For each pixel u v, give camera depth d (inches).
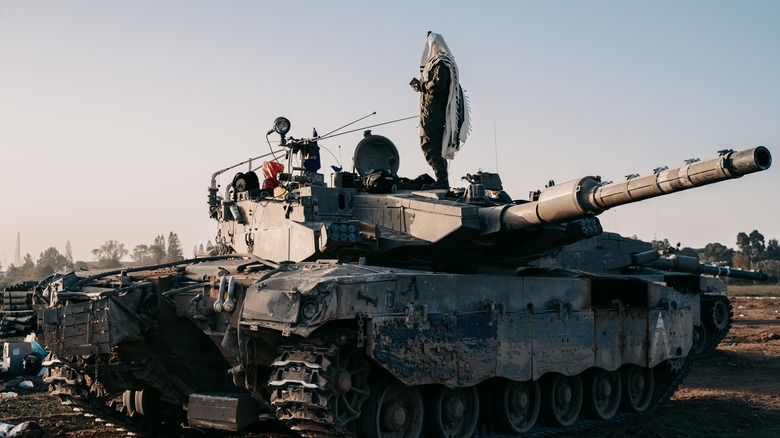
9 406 745.0
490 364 569.3
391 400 532.1
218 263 614.5
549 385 647.1
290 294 468.1
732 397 813.2
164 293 559.2
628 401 722.2
